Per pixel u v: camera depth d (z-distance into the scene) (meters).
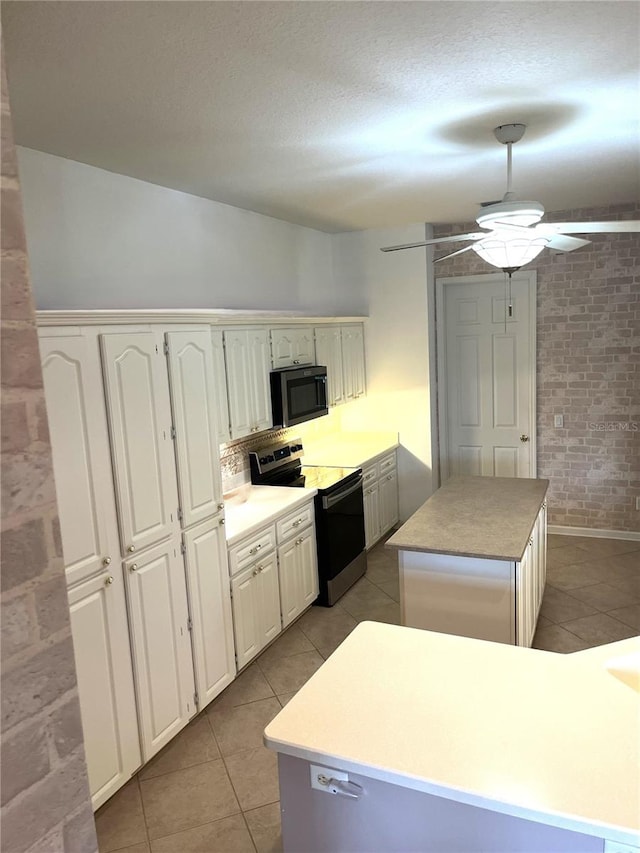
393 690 1.84
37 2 1.60
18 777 0.96
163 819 2.57
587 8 1.75
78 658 2.44
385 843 1.61
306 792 1.69
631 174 3.81
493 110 2.57
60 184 2.99
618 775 1.46
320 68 2.09
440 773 1.49
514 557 2.92
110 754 2.60
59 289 3.00
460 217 5.15
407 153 3.18
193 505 3.08
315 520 4.36
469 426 5.90
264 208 4.45
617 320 5.18
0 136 0.91
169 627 2.93
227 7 1.67
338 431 6.05
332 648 3.85
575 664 1.94
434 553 3.09
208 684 3.21
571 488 5.56
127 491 2.66
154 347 2.81
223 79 2.15
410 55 2.02
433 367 5.75
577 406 5.44
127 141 2.77
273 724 1.71
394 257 5.61
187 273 3.90
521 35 1.91
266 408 4.25
